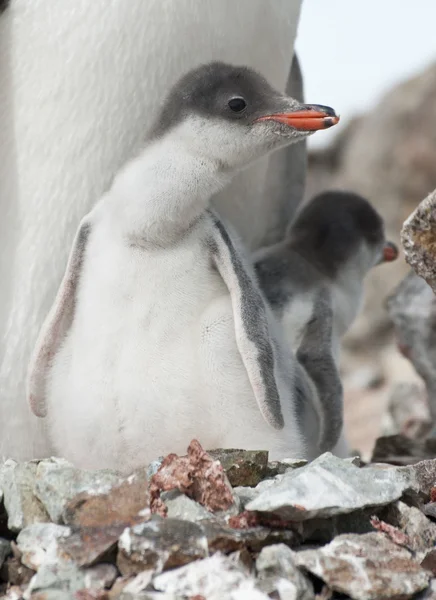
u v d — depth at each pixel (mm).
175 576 6512
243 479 7539
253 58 9312
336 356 10281
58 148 8820
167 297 7914
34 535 6973
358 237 10641
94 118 8773
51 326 8258
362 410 17875
